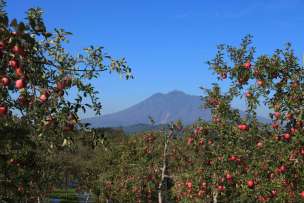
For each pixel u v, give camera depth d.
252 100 9.47
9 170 8.68
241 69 9.87
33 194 17.70
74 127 6.34
